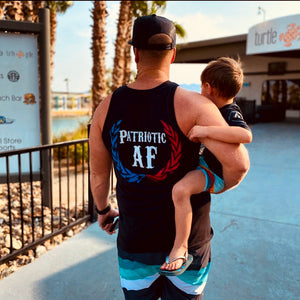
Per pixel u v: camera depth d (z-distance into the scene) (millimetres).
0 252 3016
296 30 12867
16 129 4066
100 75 9836
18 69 3992
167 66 1265
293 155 7582
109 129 1298
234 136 1112
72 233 3545
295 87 18953
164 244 1279
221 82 1286
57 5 13453
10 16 5004
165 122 1187
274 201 4406
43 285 2551
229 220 3770
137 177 1266
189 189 1195
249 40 15250
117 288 2529
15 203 4301
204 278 1383
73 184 5750
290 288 2498
